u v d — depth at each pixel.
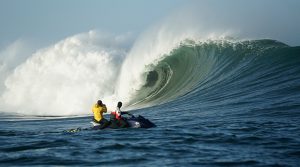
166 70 138.50
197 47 139.38
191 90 122.19
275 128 64.25
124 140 59.47
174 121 80.19
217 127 68.06
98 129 73.06
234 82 116.31
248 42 132.12
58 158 48.97
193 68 133.88
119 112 73.00
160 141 57.81
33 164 46.75
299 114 75.50
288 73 110.88
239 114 81.50
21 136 67.75
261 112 80.81
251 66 120.62
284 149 51.12
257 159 46.72
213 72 126.88
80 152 51.81
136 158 48.22
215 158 47.59
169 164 45.44
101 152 51.62
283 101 87.88
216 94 109.19
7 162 47.97
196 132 63.94
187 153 50.31
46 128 89.62
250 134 60.25
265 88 103.94
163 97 127.69
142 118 73.19
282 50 120.69
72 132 71.00
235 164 45.06
